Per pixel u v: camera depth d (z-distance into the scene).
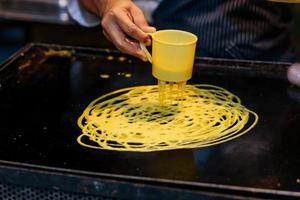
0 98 1.34
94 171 1.09
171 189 1.04
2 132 1.21
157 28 1.68
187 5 1.60
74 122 1.25
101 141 1.18
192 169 1.10
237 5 1.56
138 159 1.12
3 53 2.65
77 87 1.39
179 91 1.32
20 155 1.13
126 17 1.30
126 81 1.42
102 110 1.30
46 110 1.29
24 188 1.10
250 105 1.32
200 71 1.47
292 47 1.77
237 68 1.48
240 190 1.03
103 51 1.55
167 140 1.19
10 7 2.37
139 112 1.29
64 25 2.30
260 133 1.22
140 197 1.05
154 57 1.25
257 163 1.12
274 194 1.03
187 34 1.25
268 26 1.61
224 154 1.15
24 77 1.43
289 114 1.29
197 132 1.22
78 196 1.09
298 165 1.12
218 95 1.36
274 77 1.45
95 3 1.51
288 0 1.28
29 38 2.37
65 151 1.15
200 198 1.04
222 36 1.58
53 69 1.48
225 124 1.25
